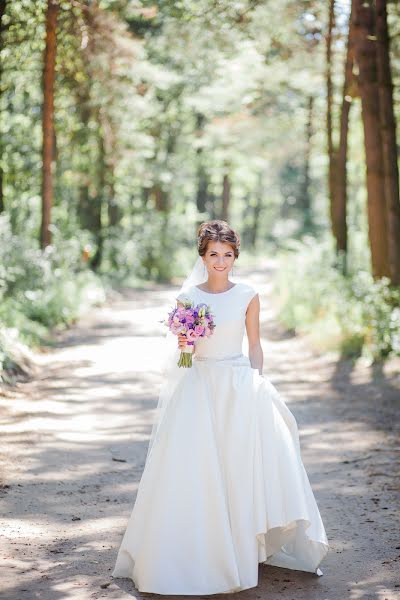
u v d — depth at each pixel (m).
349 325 13.36
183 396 4.48
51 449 7.25
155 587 4.20
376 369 11.18
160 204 36.19
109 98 20.55
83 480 6.38
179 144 34.38
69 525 5.32
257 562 4.31
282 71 20.97
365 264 19.33
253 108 24.03
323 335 13.77
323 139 25.89
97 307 19.89
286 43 18.45
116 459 7.04
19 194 21.38
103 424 8.36
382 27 11.92
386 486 6.35
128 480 6.44
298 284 18.38
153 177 29.70
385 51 11.98
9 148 20.70
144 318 18.09
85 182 25.05
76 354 12.91
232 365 4.56
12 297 15.24
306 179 42.78
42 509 5.63
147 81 22.88
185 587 4.20
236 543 4.28
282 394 10.40
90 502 5.84
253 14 16.23
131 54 18.56
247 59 19.69
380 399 9.69
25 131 21.28
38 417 8.48
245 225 67.88
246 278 30.16
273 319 18.16
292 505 4.32
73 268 20.67
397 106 17.67
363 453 7.42
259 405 4.46
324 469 6.93
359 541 5.13
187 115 32.81
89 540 5.05
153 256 31.52
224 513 4.25
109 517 5.52
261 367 4.67
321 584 4.43
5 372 10.04
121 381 10.76
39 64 18.81
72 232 23.64
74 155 25.52
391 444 7.71
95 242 27.27
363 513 5.70
